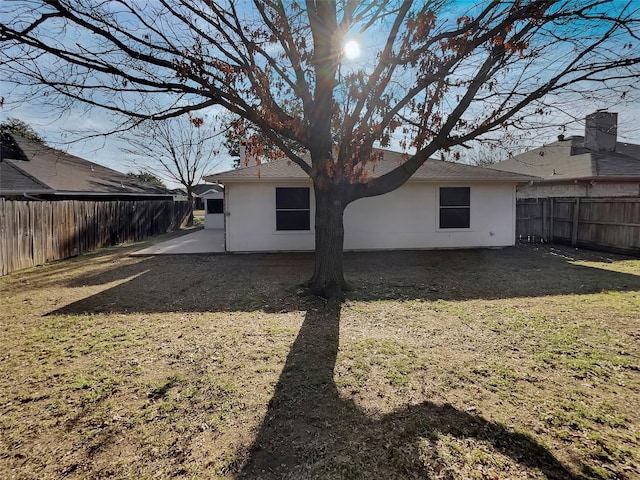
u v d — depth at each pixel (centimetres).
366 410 263
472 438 231
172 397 284
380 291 603
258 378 312
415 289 616
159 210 1767
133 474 205
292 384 302
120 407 271
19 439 235
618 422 246
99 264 897
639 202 948
